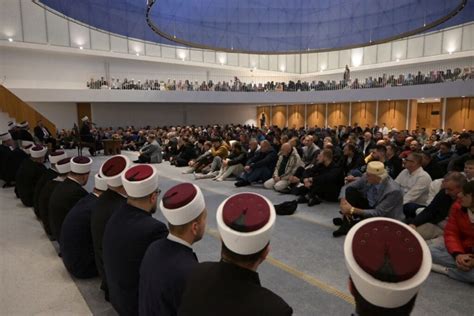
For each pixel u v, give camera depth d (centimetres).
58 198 380
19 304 300
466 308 281
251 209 133
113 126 2348
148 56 2386
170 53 2517
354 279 85
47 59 2045
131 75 2392
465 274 322
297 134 1334
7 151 825
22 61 1962
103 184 335
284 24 1688
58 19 2034
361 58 2673
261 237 125
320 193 621
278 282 330
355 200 454
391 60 2491
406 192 499
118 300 234
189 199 173
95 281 343
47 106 2077
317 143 1078
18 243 449
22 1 1908
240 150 884
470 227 329
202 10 1627
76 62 2156
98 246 285
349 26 1566
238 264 130
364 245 88
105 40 2228
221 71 2792
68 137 1731
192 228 176
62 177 445
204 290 128
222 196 690
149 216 230
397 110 2091
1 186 834
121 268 222
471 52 2056
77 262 339
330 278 337
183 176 941
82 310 291
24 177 615
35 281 343
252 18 1678
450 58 2159
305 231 473
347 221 451
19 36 1916
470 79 1622
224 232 127
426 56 2303
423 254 86
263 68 2961
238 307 121
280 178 728
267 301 121
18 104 1460
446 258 339
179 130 1631
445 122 1884
